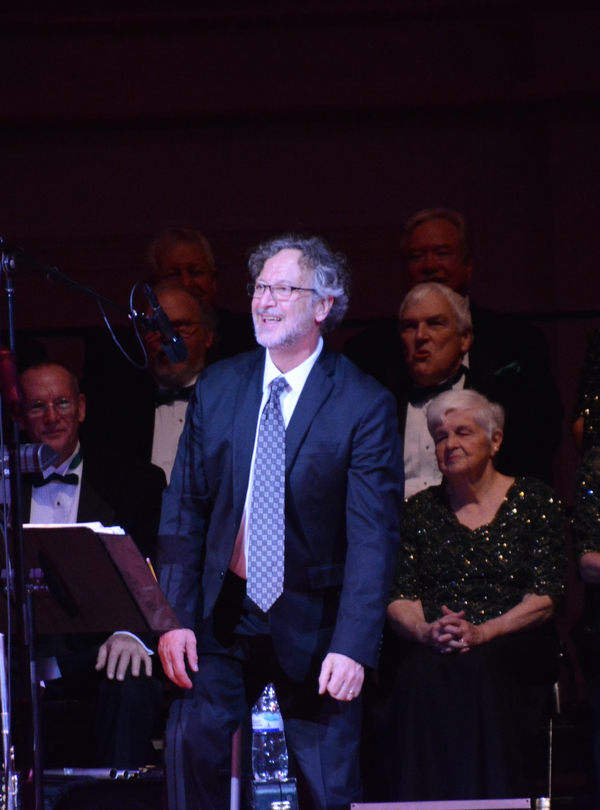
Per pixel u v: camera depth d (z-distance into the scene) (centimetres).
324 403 994
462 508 1289
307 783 964
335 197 2156
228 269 2156
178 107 2134
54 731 1345
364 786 1296
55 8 2094
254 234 2153
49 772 1187
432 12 2106
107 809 1198
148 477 1423
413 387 1514
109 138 2173
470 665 1183
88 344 1659
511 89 2097
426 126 2153
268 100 2130
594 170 2086
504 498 1284
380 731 1219
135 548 852
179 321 1570
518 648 1208
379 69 2127
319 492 977
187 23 2119
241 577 1001
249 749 1234
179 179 2164
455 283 1678
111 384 1616
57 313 2148
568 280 2073
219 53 2139
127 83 2141
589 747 1373
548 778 1238
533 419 1486
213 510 1012
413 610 1250
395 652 1261
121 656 1251
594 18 2075
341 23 2130
